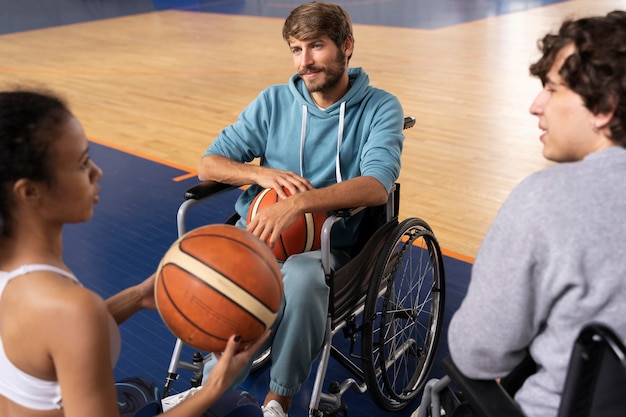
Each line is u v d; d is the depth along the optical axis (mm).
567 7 11547
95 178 1237
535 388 1255
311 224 2113
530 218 1136
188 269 1416
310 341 2061
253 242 1490
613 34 1132
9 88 1227
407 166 4621
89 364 1122
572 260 1115
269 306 1441
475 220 3787
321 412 2143
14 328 1152
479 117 5719
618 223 1111
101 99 6613
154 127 5672
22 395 1202
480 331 1223
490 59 7945
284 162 2449
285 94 2441
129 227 3760
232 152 2451
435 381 1571
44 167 1121
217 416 1510
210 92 6816
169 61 8391
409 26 10461
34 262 1172
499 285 1178
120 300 1504
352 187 2111
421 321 2857
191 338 1424
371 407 2410
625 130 1159
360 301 2287
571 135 1219
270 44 9414
